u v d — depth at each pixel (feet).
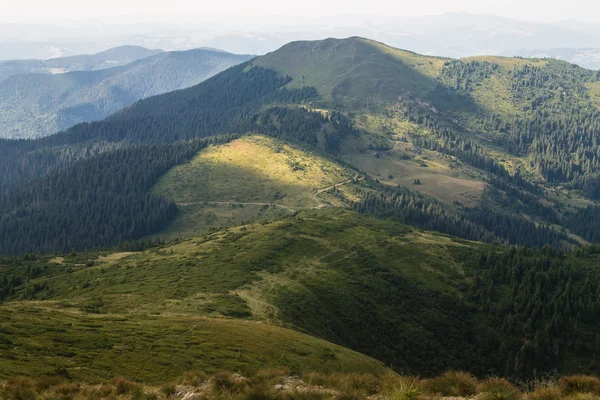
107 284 445.78
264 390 129.70
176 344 230.07
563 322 472.44
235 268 456.45
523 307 497.87
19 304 328.29
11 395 140.36
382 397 125.70
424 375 404.36
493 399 125.39
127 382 149.48
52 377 166.40
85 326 246.27
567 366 436.76
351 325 415.64
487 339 469.16
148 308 327.67
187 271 453.99
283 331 286.87
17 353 193.06
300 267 492.54
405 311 470.80
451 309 499.92
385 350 406.82
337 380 141.79
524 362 435.53
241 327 274.16
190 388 144.77
